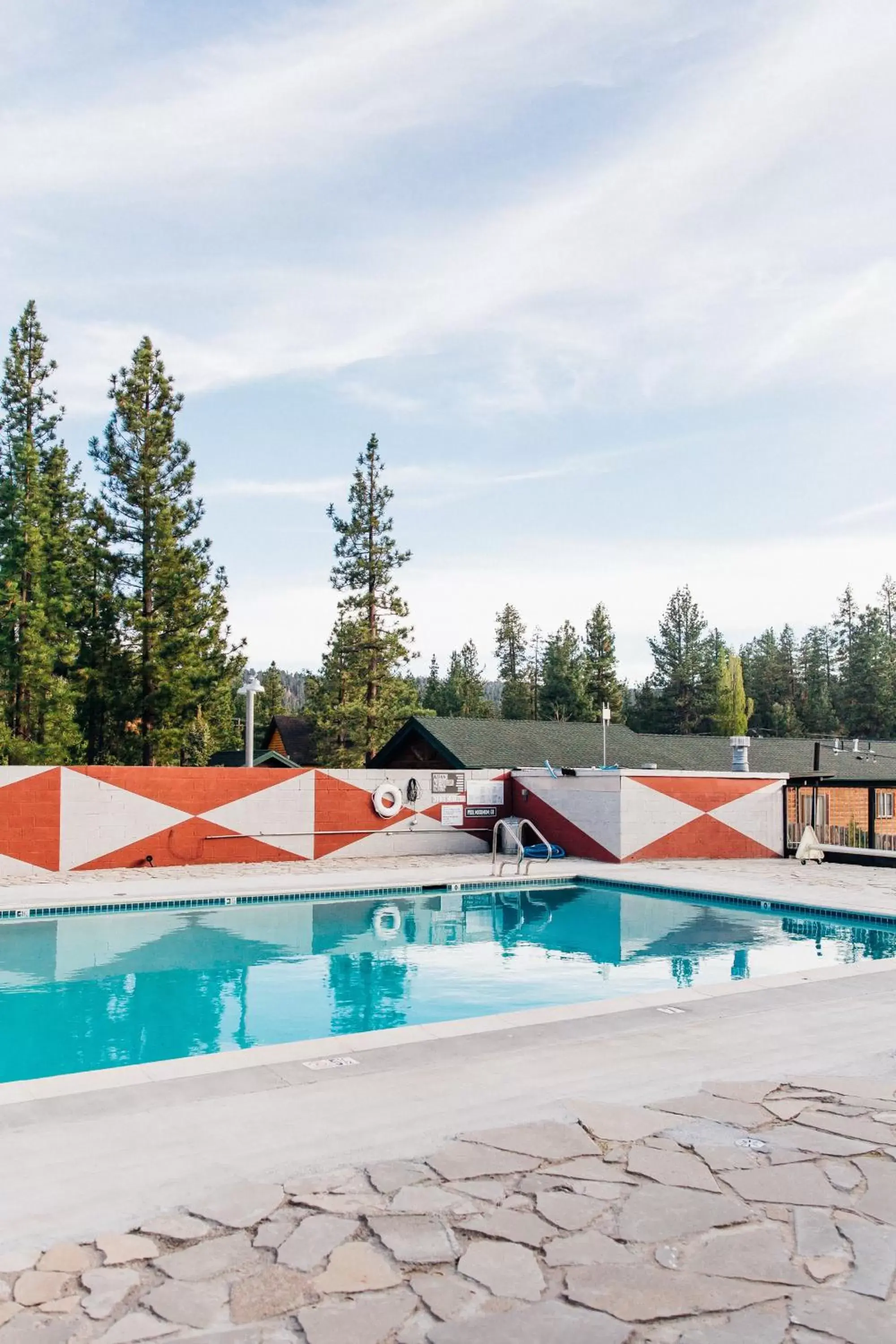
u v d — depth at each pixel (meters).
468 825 21.56
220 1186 4.09
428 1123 4.82
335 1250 3.55
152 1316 3.12
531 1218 3.79
